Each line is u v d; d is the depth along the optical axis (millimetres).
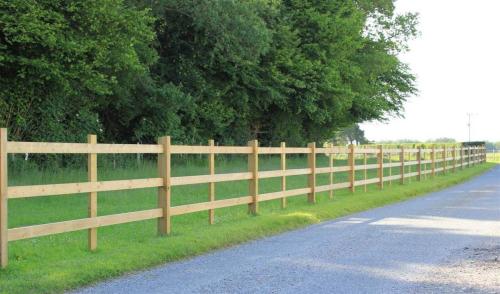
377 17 43781
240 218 11484
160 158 9492
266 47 27297
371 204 15359
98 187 8164
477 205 15406
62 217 10891
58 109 22094
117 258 7527
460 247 8938
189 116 28875
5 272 6668
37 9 16641
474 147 39562
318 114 35250
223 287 6414
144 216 9008
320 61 33469
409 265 7578
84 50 17859
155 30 26922
